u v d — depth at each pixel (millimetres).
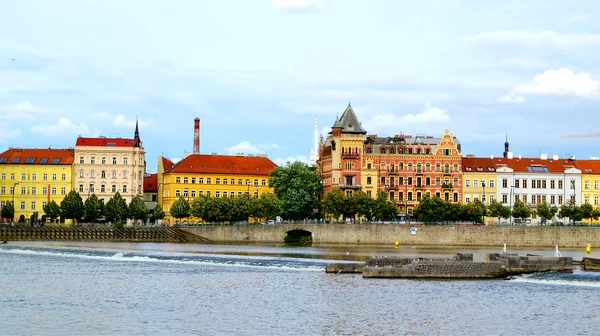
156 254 186875
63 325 100625
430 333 96562
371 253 196125
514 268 142875
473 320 103375
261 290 127750
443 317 105125
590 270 146750
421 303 114438
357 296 120500
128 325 100562
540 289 126125
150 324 101188
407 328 99062
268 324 101125
